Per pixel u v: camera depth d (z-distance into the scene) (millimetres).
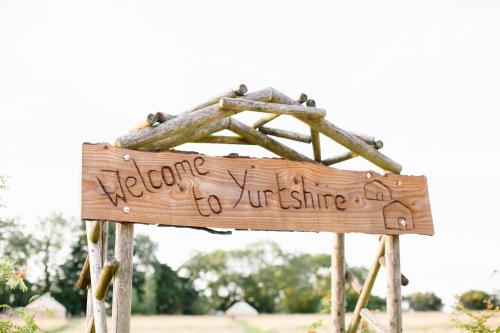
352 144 5637
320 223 5254
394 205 5695
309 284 54344
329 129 5477
